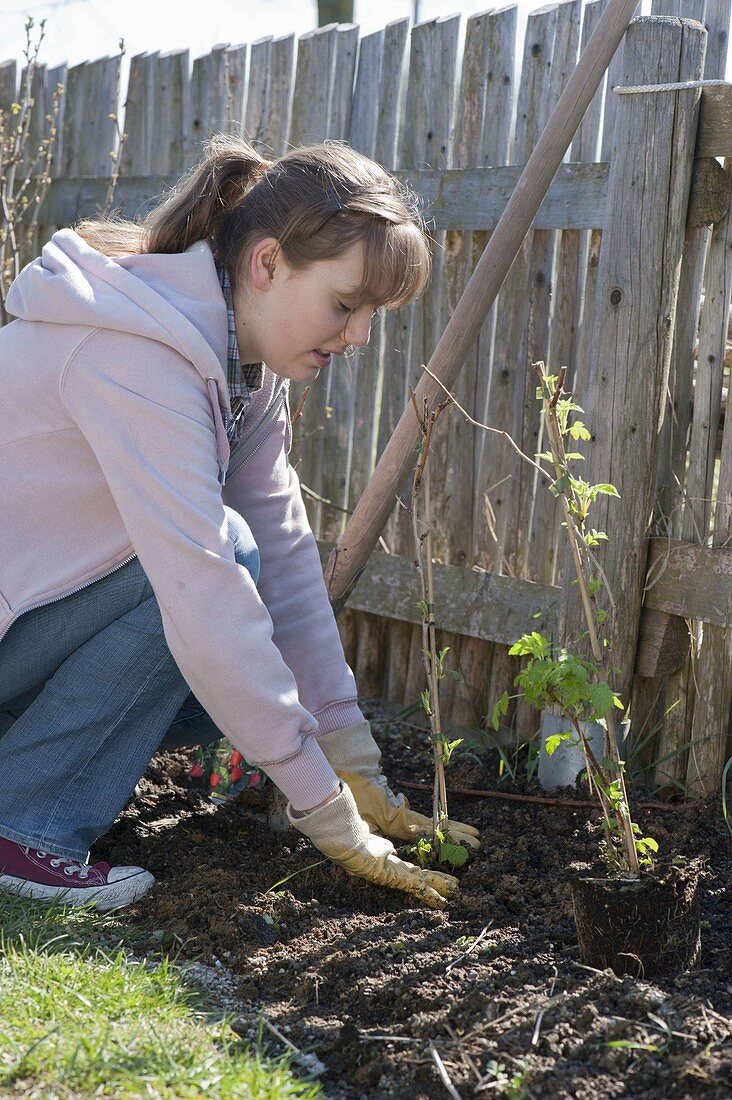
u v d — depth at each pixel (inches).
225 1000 67.5
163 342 70.1
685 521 108.0
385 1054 61.6
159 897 80.5
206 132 155.9
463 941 74.0
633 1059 60.1
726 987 69.1
